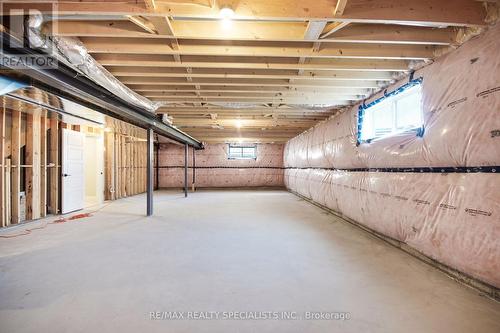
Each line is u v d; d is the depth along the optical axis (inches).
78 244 135.9
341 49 107.3
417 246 112.0
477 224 82.0
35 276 96.8
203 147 455.5
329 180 218.5
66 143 219.6
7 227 170.1
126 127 254.5
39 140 196.2
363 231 162.9
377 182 141.9
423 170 109.9
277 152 477.4
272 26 94.3
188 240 143.3
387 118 154.3
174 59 115.3
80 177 239.1
